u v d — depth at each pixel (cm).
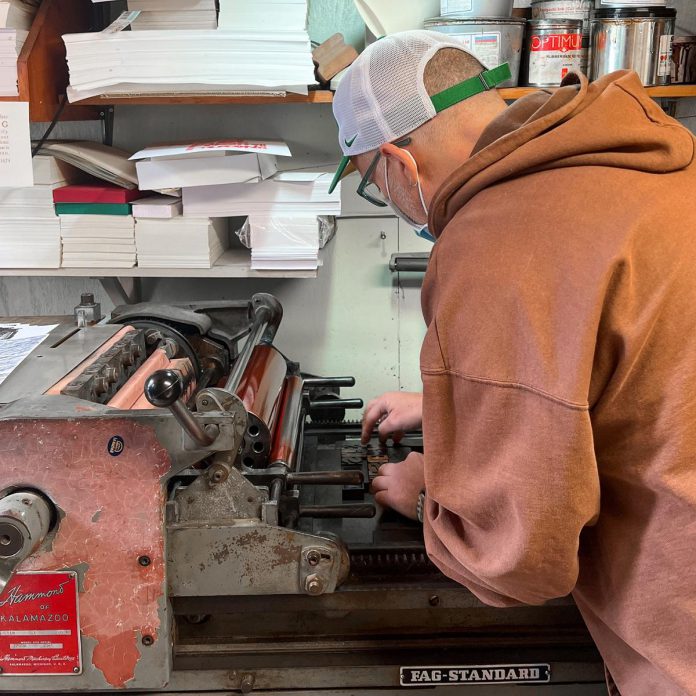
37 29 143
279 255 155
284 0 138
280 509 101
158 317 140
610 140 77
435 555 88
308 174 156
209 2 141
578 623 102
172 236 154
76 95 141
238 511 93
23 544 82
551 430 71
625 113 79
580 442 70
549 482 71
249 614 102
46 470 88
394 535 107
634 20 141
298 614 102
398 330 184
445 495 79
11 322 131
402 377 187
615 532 80
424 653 99
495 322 74
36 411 88
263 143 159
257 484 104
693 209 75
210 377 139
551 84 146
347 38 161
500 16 143
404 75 91
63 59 155
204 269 157
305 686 97
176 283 182
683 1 167
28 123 141
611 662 88
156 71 138
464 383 76
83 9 164
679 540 73
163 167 149
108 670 93
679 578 73
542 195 75
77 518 89
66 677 93
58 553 90
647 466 74
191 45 137
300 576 93
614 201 74
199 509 93
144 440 87
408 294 181
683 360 71
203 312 149
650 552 76
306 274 157
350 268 180
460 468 79
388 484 112
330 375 187
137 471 88
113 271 157
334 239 178
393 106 91
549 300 72
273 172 157
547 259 72
